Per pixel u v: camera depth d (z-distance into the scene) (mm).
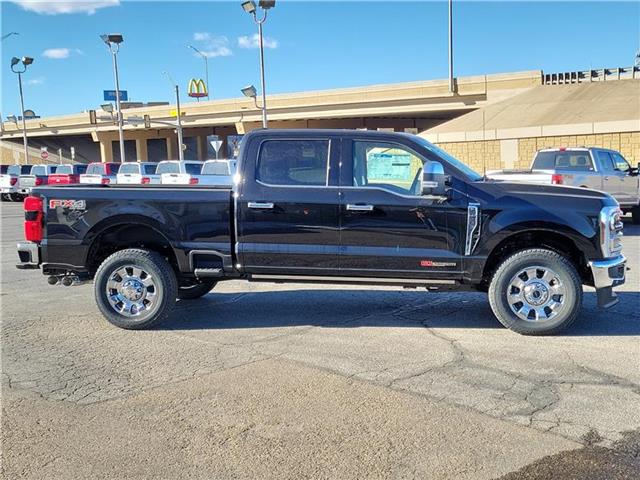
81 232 6340
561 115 36000
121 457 3525
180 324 6543
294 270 6168
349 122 63156
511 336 5898
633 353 5316
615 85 39656
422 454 3508
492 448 3572
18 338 6016
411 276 6027
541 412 4070
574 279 5766
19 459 3516
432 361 5156
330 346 5645
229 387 4602
